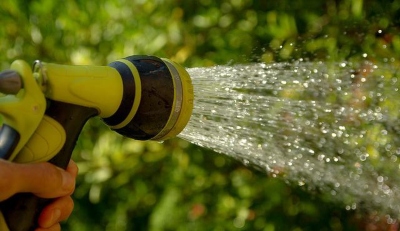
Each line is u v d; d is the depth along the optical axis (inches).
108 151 149.7
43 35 154.3
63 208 72.6
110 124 75.2
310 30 142.6
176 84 75.3
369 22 140.2
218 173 149.6
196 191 150.6
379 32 134.9
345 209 143.1
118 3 150.6
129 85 73.0
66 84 69.9
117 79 72.8
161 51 148.6
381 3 140.9
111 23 150.9
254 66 109.6
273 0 147.6
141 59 75.7
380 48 137.0
